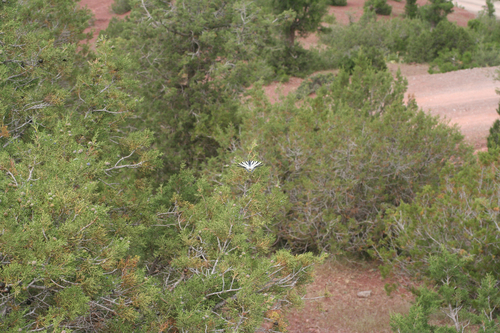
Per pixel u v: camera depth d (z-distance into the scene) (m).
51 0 10.45
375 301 8.88
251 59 13.60
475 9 50.06
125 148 6.95
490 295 6.19
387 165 10.55
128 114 6.76
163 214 7.11
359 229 10.40
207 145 13.46
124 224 5.88
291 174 10.77
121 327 4.55
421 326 5.64
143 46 13.12
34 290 4.23
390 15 46.00
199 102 13.52
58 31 10.51
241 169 6.32
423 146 10.79
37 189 4.22
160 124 13.02
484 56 27.11
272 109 11.42
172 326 4.80
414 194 10.71
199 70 13.41
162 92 13.41
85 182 4.64
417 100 22.02
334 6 48.50
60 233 3.84
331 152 10.27
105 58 6.53
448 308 6.58
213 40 12.98
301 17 26.84
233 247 5.33
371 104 14.01
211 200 6.59
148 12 13.04
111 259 4.21
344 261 10.52
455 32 29.62
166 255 6.58
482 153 8.34
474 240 6.98
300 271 5.41
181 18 12.83
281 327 5.37
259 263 5.14
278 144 10.73
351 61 26.33
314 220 10.13
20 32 7.32
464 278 6.38
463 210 7.49
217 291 5.06
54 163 4.70
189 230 6.71
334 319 8.37
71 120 6.29
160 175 12.62
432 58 29.33
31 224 3.73
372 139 10.73
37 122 6.30
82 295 3.83
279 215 10.00
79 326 4.46
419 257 7.34
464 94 21.97
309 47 32.75
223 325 4.76
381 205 10.27
